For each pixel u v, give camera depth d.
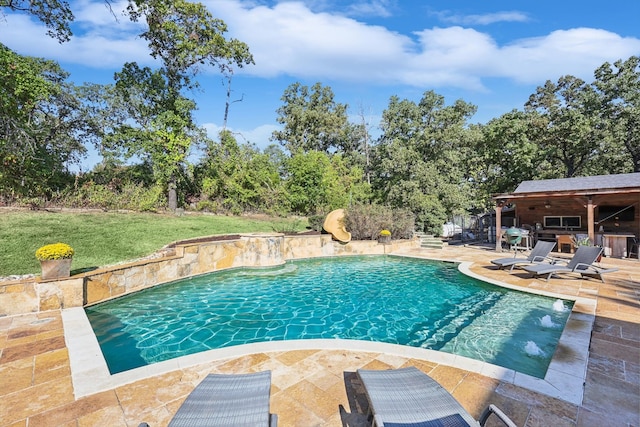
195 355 4.09
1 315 5.72
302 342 4.48
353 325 6.08
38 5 13.04
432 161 26.11
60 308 6.21
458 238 20.12
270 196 21.27
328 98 44.34
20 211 11.52
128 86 18.48
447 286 8.85
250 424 2.17
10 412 2.98
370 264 12.30
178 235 12.36
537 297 7.20
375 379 2.85
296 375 3.63
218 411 2.31
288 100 44.94
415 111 32.22
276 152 42.41
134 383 3.47
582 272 8.20
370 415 2.79
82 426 2.79
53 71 19.42
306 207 22.69
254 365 3.86
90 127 22.12
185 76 20.03
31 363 3.96
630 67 23.62
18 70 12.46
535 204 16.33
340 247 14.16
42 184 14.35
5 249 8.20
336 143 41.84
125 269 7.67
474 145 25.98
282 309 7.00
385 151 27.42
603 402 3.04
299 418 2.87
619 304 6.12
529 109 30.98
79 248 9.19
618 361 3.84
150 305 7.21
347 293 8.23
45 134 18.97
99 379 3.54
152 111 18.95
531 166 22.28
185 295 8.02
